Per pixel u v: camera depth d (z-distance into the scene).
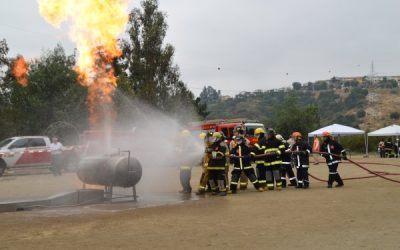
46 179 21.69
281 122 70.44
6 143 25.91
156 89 44.09
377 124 125.38
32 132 37.38
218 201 12.57
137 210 11.20
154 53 44.59
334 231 8.14
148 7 45.31
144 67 44.44
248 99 164.88
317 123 72.50
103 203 12.71
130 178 12.73
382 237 7.57
